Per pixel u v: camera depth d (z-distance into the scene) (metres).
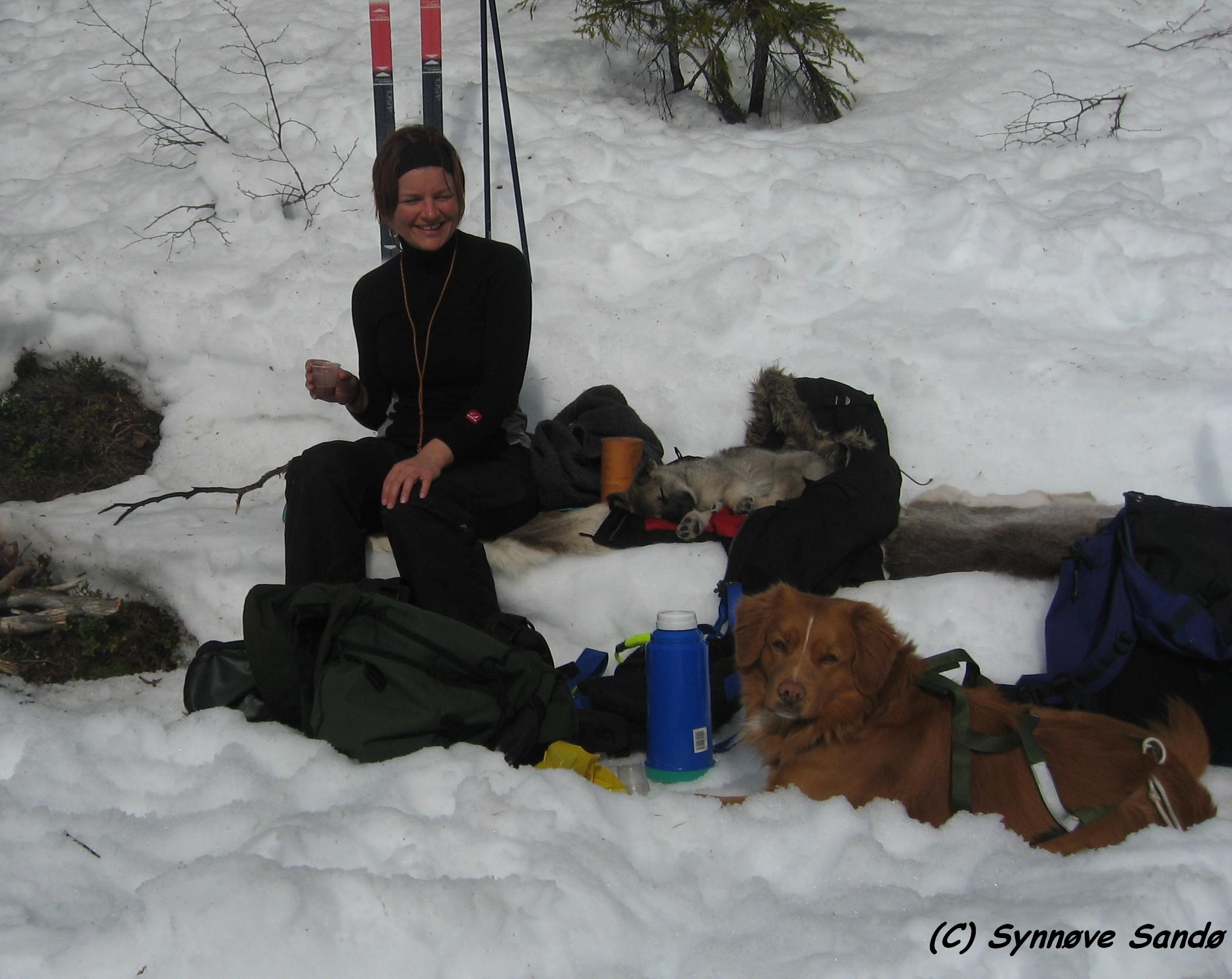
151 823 2.75
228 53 8.01
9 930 2.27
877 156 6.41
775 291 5.58
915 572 4.10
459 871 2.48
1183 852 2.52
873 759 2.93
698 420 5.15
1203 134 6.63
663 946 2.29
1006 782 2.79
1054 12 8.47
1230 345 5.05
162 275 5.88
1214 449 4.56
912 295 5.59
